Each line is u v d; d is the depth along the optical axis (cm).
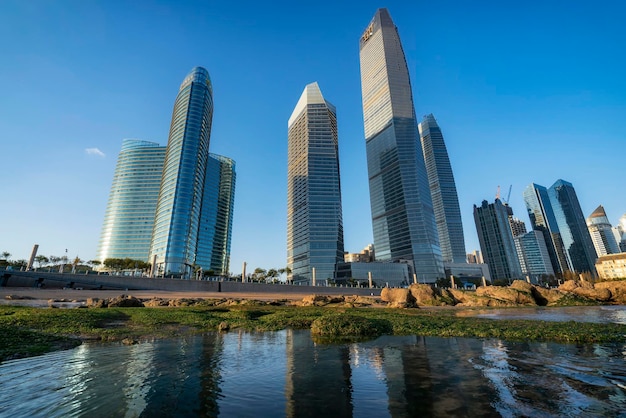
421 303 6378
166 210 15425
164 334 1952
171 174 16138
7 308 2972
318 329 2009
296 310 3844
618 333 1773
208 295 7862
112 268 13262
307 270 19350
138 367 1100
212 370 1058
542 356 1239
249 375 989
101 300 3938
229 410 688
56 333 1820
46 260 11338
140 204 19488
